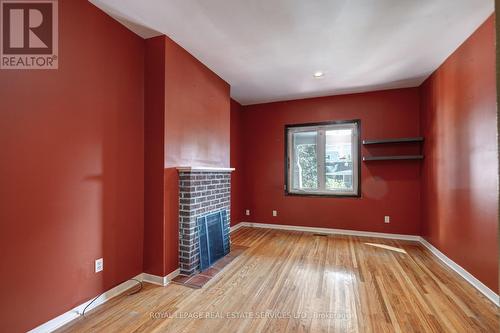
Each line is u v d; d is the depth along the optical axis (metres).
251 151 5.18
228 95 3.90
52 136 1.78
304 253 3.41
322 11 2.14
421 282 2.52
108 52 2.20
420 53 2.92
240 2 2.03
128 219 2.40
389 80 3.81
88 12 2.03
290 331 1.75
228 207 3.57
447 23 2.31
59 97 1.83
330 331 1.75
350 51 2.88
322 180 4.68
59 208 1.82
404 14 2.18
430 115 3.58
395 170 4.17
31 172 1.66
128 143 2.41
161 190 2.52
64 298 1.85
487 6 2.06
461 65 2.71
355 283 2.49
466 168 2.62
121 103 2.33
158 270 2.50
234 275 2.69
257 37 2.59
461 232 2.70
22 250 1.61
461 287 2.41
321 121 4.65
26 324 1.62
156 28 2.42
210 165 3.36
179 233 2.71
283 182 4.92
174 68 2.67
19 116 1.60
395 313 1.97
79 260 1.96
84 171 2.00
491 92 2.21
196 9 2.12
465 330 1.76
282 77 3.69
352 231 4.41
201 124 3.16
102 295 2.14
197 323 1.84
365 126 4.36
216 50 2.87
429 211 3.62
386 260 3.14
